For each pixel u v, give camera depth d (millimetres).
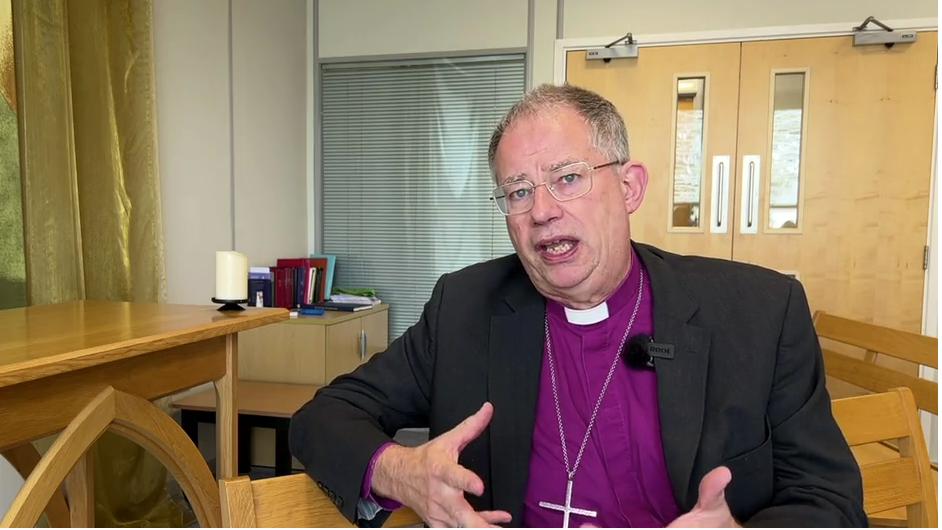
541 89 1011
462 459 992
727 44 2787
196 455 1239
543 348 1022
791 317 952
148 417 1109
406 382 1109
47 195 1805
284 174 3252
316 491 811
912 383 1637
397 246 3412
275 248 3189
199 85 2592
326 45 3406
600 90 2949
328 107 3447
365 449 850
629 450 942
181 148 2494
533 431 988
